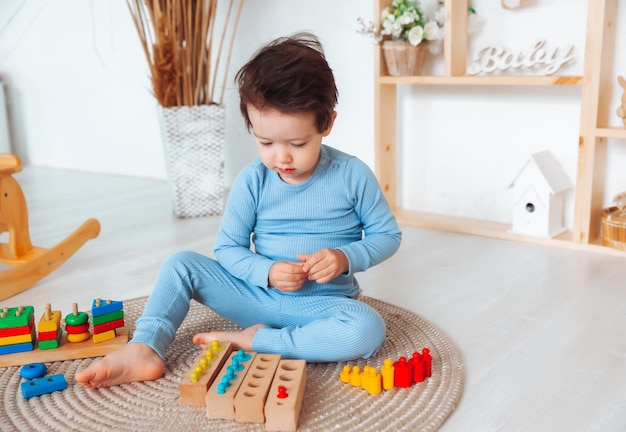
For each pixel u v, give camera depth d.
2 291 1.48
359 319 1.08
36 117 3.21
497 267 1.63
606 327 1.26
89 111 2.99
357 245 1.15
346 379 1.05
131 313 1.37
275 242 1.19
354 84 2.21
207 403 0.95
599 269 1.59
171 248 1.86
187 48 2.08
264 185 1.17
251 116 1.02
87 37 2.88
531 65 1.77
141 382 1.08
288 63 1.00
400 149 2.18
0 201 1.62
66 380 1.09
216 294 1.19
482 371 1.10
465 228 1.94
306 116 0.99
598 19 1.58
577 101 1.80
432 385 1.04
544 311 1.35
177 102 2.12
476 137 2.01
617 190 1.80
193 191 2.19
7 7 3.12
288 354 1.09
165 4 2.04
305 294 1.17
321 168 1.16
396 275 1.59
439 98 2.06
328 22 2.20
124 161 2.95
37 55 3.09
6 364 1.13
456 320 1.31
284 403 0.92
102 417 0.97
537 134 1.90
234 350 1.11
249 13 2.38
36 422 0.96
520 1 1.79
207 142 2.16
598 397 1.01
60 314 1.21
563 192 1.88
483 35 1.91
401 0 1.89
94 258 1.78
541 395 1.02
